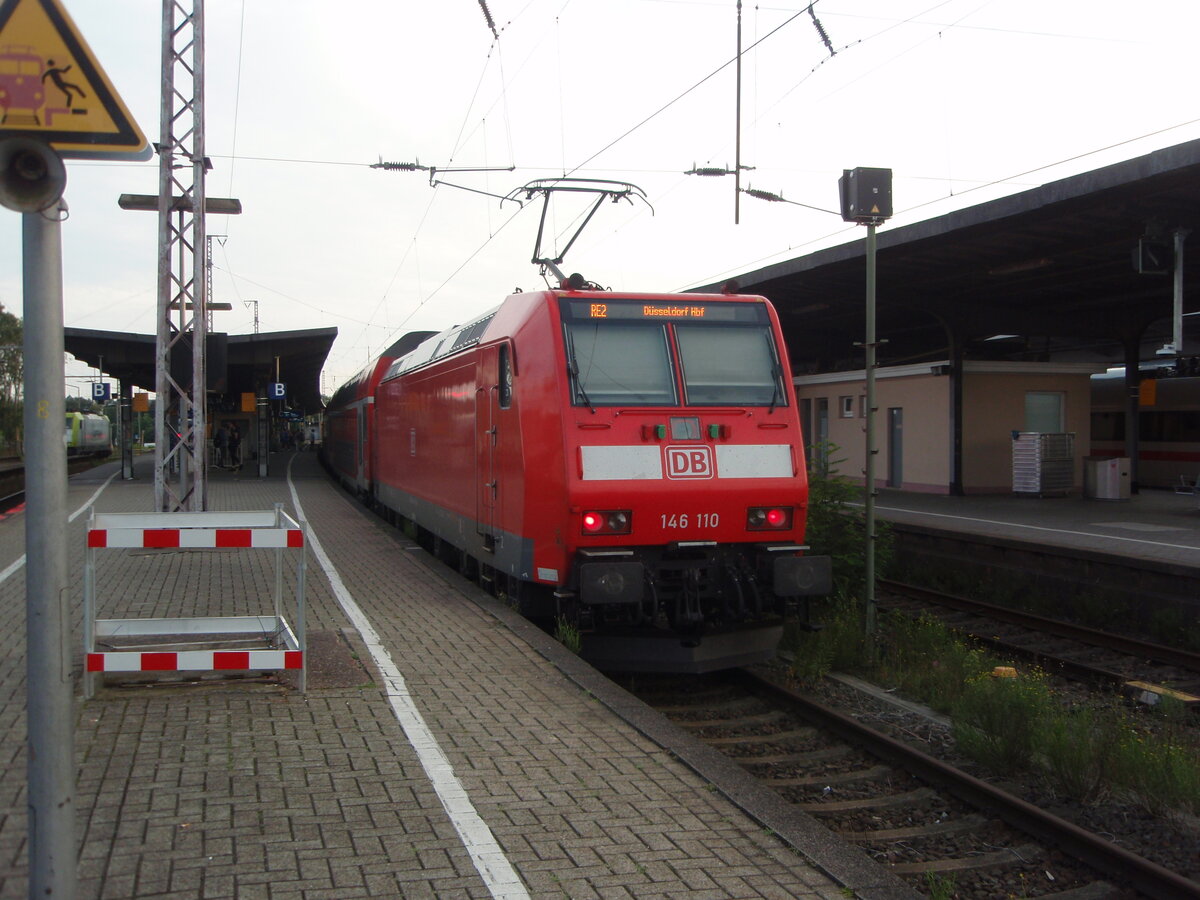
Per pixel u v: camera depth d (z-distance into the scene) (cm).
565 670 748
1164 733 796
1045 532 1616
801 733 795
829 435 2956
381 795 503
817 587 863
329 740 584
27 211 299
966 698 813
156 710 636
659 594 848
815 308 2583
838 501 1224
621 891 409
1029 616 1219
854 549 1220
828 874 428
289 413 6900
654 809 496
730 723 829
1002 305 2461
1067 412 2552
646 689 944
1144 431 3027
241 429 4256
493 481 1009
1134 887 527
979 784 635
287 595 1051
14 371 6384
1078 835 559
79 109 301
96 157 303
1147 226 1577
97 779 515
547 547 859
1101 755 676
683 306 921
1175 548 1399
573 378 862
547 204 1341
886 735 791
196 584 1114
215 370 1521
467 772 539
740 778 537
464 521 1167
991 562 1484
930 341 3266
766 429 897
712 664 885
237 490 2709
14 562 1275
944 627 1109
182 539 660
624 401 869
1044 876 548
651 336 902
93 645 672
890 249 1873
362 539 1574
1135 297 2355
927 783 683
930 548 1622
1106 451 3212
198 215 1457
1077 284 2198
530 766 552
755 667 1008
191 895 393
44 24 299
